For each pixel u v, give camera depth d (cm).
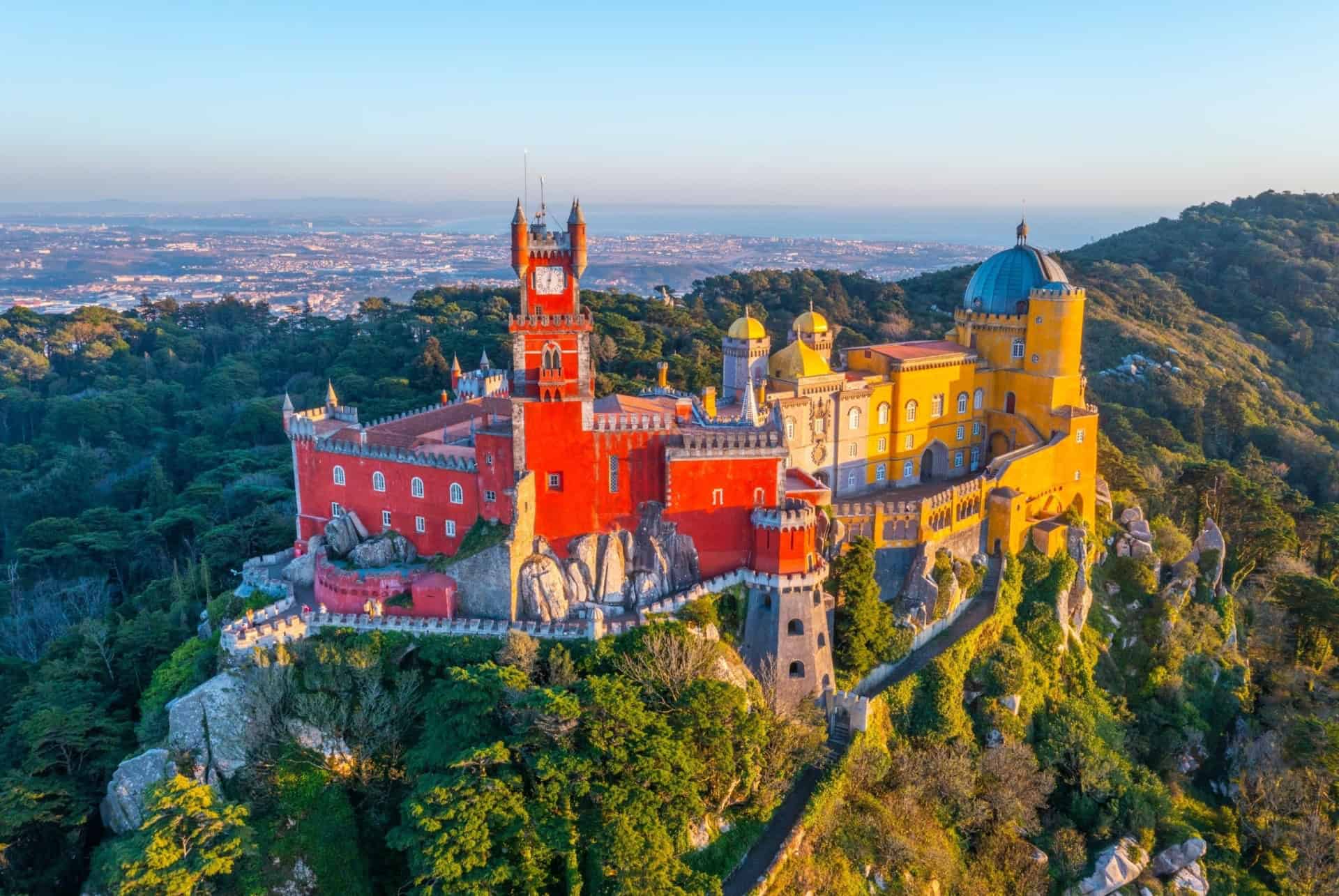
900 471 12525
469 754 7012
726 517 9544
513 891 6762
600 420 9281
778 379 11619
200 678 8719
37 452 19475
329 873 7594
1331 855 10000
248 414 19988
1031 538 11838
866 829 8544
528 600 9050
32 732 8325
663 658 8331
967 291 13425
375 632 8638
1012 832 9338
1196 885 9488
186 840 6850
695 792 7356
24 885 7831
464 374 14150
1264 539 13888
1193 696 11762
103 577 14188
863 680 9738
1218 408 19950
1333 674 12750
